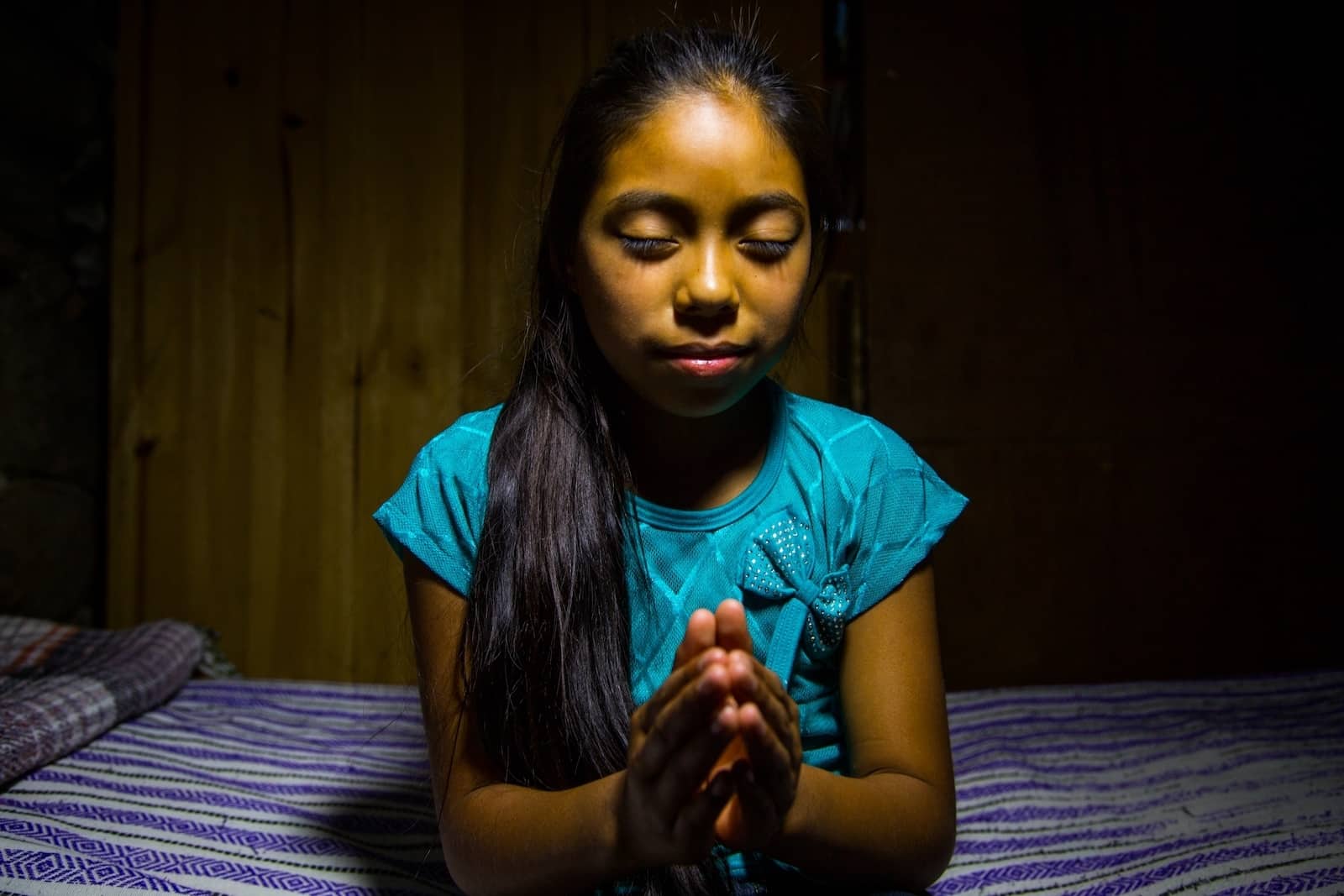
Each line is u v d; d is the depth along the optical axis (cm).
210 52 233
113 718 156
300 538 230
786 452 102
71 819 121
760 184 83
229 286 231
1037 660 243
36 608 213
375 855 120
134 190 231
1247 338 247
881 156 241
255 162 232
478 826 88
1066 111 244
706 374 84
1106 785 149
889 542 100
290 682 202
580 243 87
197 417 230
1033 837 130
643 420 100
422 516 102
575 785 96
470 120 232
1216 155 246
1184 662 246
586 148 87
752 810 74
